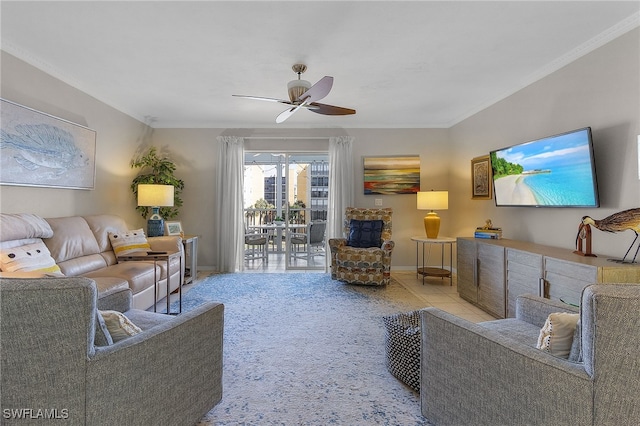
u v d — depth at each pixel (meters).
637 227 2.10
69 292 0.96
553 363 1.00
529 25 2.28
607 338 0.88
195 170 5.02
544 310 1.62
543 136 3.03
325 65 2.93
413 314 2.10
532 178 2.97
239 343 2.36
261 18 2.20
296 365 2.04
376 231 4.40
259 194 5.79
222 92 3.64
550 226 2.94
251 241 5.36
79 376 0.99
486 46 2.58
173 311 3.08
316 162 5.28
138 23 2.26
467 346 1.26
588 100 2.54
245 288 3.93
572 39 2.47
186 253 4.20
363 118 4.77
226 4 2.04
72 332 0.98
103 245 3.24
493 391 1.15
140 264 3.11
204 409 1.46
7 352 0.92
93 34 2.41
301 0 2.00
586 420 0.91
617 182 2.30
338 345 2.33
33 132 2.74
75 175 3.25
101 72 3.09
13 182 2.55
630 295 0.87
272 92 3.62
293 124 5.04
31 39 2.47
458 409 1.30
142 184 4.05
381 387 1.79
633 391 0.87
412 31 2.36
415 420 1.51
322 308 3.18
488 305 3.07
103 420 1.04
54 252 2.62
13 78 2.58
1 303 0.91
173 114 4.55
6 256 2.11
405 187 5.05
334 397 1.69
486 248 3.11
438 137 5.07
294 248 5.29
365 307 3.23
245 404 1.62
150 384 1.18
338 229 4.94
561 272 2.24
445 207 4.33
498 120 3.75
